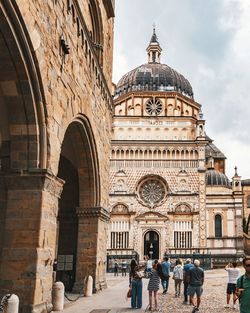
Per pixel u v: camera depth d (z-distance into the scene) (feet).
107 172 103.55
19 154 53.16
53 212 56.59
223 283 127.75
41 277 52.21
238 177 246.68
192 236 226.79
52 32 56.95
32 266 50.98
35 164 52.95
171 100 258.78
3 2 42.63
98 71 88.58
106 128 101.71
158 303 77.36
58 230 100.99
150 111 257.55
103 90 95.61
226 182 254.68
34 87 51.55
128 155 239.30
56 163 58.23
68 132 80.18
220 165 313.32
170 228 228.84
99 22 96.43
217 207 241.76
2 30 45.14
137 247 227.40
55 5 58.34
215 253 231.09
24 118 52.65
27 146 53.16
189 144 239.30
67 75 64.34
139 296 69.36
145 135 247.50
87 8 87.61
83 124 77.56
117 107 259.19
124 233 230.07
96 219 90.12
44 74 53.31
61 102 61.11
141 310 67.36
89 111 79.30
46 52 54.24
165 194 234.17
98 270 90.33
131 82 271.69
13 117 52.70
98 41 97.96
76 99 69.67
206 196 243.19
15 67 49.06
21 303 49.96
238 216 238.68
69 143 86.58
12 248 51.72
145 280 141.69
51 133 55.98
